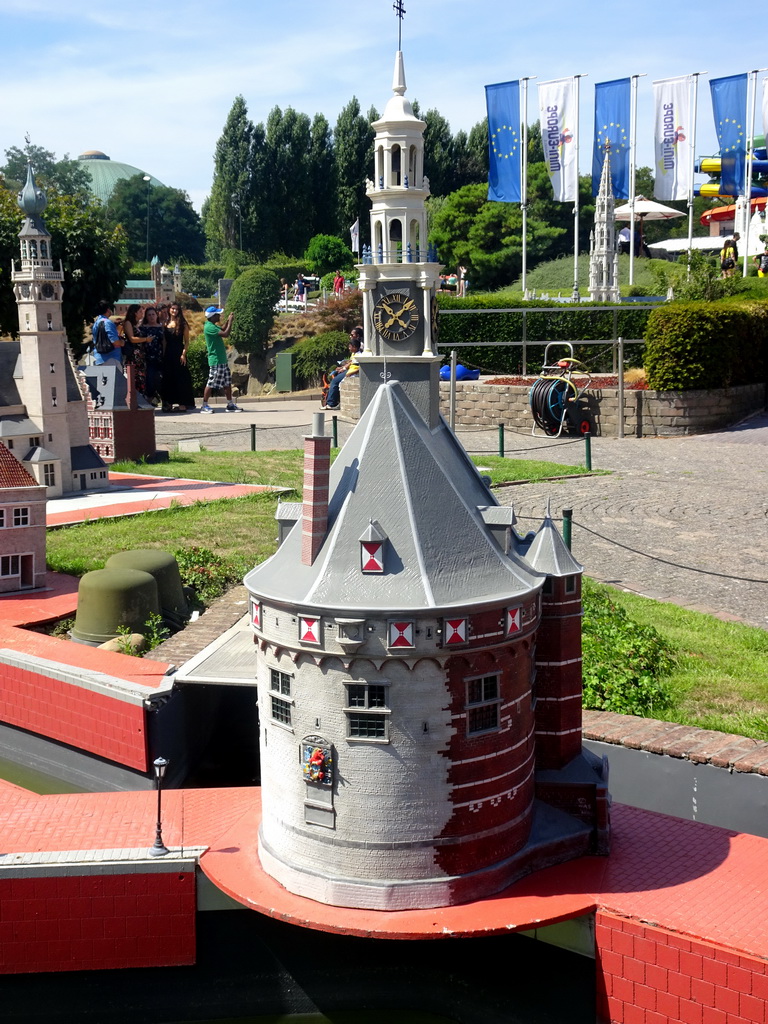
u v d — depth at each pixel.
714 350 50.94
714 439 49.81
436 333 16.88
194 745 23.23
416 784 14.37
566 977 15.22
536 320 62.81
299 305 100.75
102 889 16.27
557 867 15.80
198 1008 16.67
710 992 13.75
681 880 15.34
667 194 66.69
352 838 14.55
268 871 15.62
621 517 35.69
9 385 39.53
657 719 20.34
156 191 149.12
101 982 16.67
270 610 14.70
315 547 14.71
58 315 39.31
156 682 21.64
